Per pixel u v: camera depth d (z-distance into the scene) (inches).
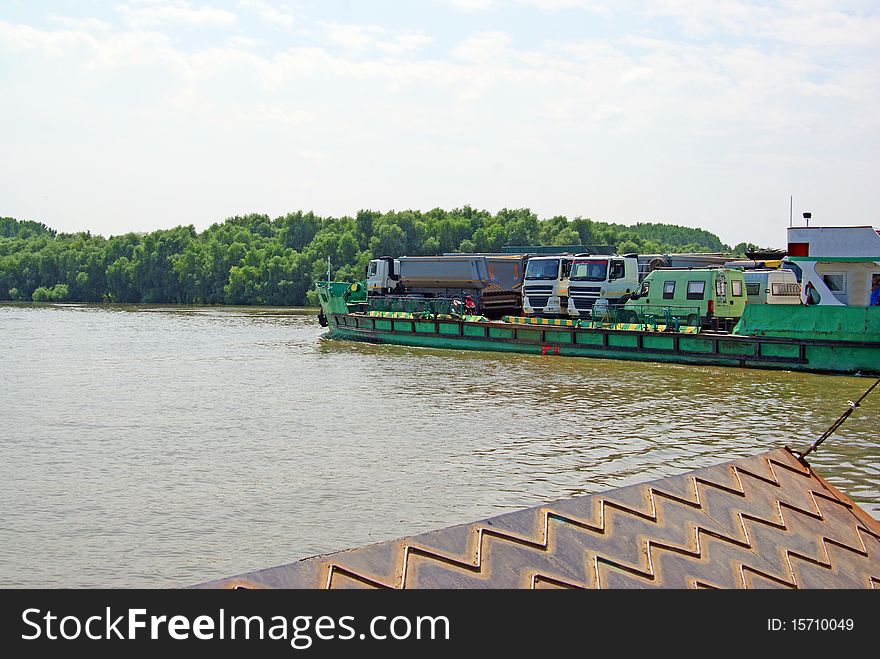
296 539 547.5
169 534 558.3
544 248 2516.0
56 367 1504.7
